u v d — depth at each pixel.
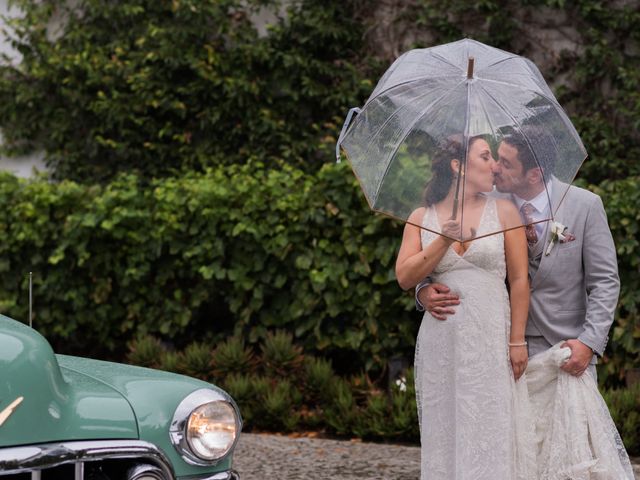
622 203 8.67
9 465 3.80
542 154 4.48
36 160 13.07
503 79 4.62
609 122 11.59
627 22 11.45
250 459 7.56
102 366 4.79
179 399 4.38
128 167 12.80
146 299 10.64
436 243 4.65
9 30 13.05
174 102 12.41
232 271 10.00
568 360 4.67
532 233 4.81
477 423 4.64
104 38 12.90
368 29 12.29
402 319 9.45
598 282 4.77
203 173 12.51
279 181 10.09
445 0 11.98
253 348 10.06
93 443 4.03
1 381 3.93
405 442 8.19
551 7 11.73
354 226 9.46
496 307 4.71
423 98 4.62
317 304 9.68
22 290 10.88
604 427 4.69
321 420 8.75
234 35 12.40
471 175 4.45
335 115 12.30
